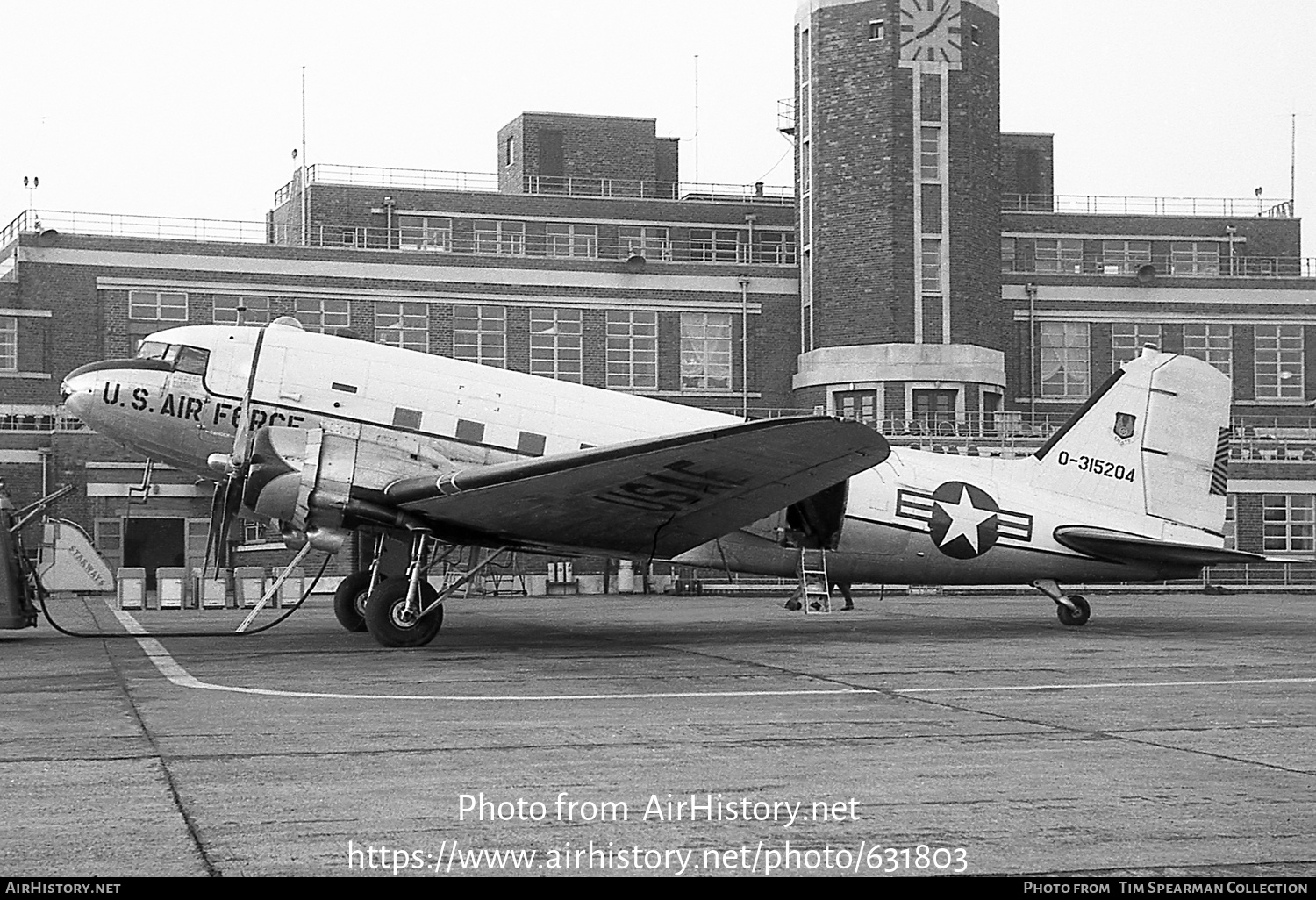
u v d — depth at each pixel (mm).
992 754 9758
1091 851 7023
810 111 49656
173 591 31688
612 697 13000
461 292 47125
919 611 29641
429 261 46844
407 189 55188
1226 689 13875
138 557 40406
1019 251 59500
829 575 22422
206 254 44625
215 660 16984
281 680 14531
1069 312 51875
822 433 16641
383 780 8742
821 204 48938
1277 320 53031
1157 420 23391
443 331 46938
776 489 18531
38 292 42875
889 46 48219
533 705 12406
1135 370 23406
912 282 47844
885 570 22406
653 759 9539
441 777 8844
